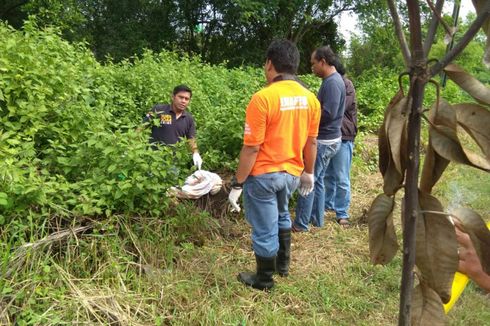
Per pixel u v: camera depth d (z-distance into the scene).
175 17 23.55
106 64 9.67
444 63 0.91
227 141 5.71
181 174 5.01
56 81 5.41
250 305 3.64
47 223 3.77
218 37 24.75
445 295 1.04
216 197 5.00
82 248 3.70
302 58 25.61
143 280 3.71
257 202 3.72
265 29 24.38
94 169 4.27
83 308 3.19
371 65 27.02
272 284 3.91
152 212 4.26
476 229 1.05
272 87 3.59
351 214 5.89
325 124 4.94
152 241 4.07
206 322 3.36
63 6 18.64
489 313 3.30
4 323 2.96
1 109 4.80
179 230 4.45
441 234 1.02
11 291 3.12
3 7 20.19
